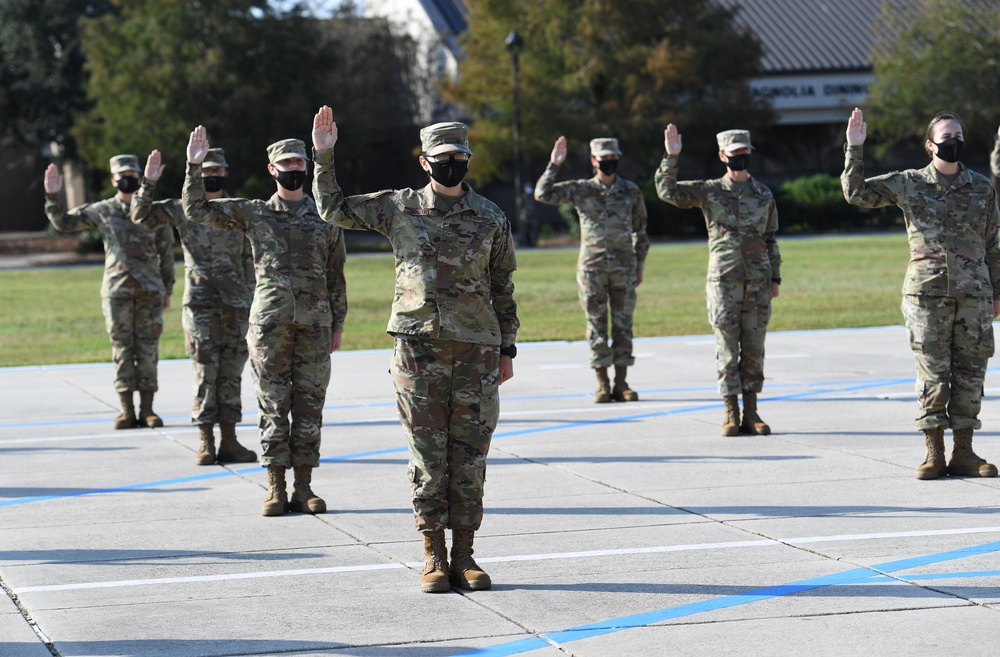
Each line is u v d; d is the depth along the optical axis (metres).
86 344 31.06
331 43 80.12
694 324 32.41
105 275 18.38
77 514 12.99
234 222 12.91
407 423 9.97
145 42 74.44
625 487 13.80
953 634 8.71
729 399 16.91
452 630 8.99
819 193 84.19
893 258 56.00
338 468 15.30
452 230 9.92
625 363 20.33
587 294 20.08
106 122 76.12
